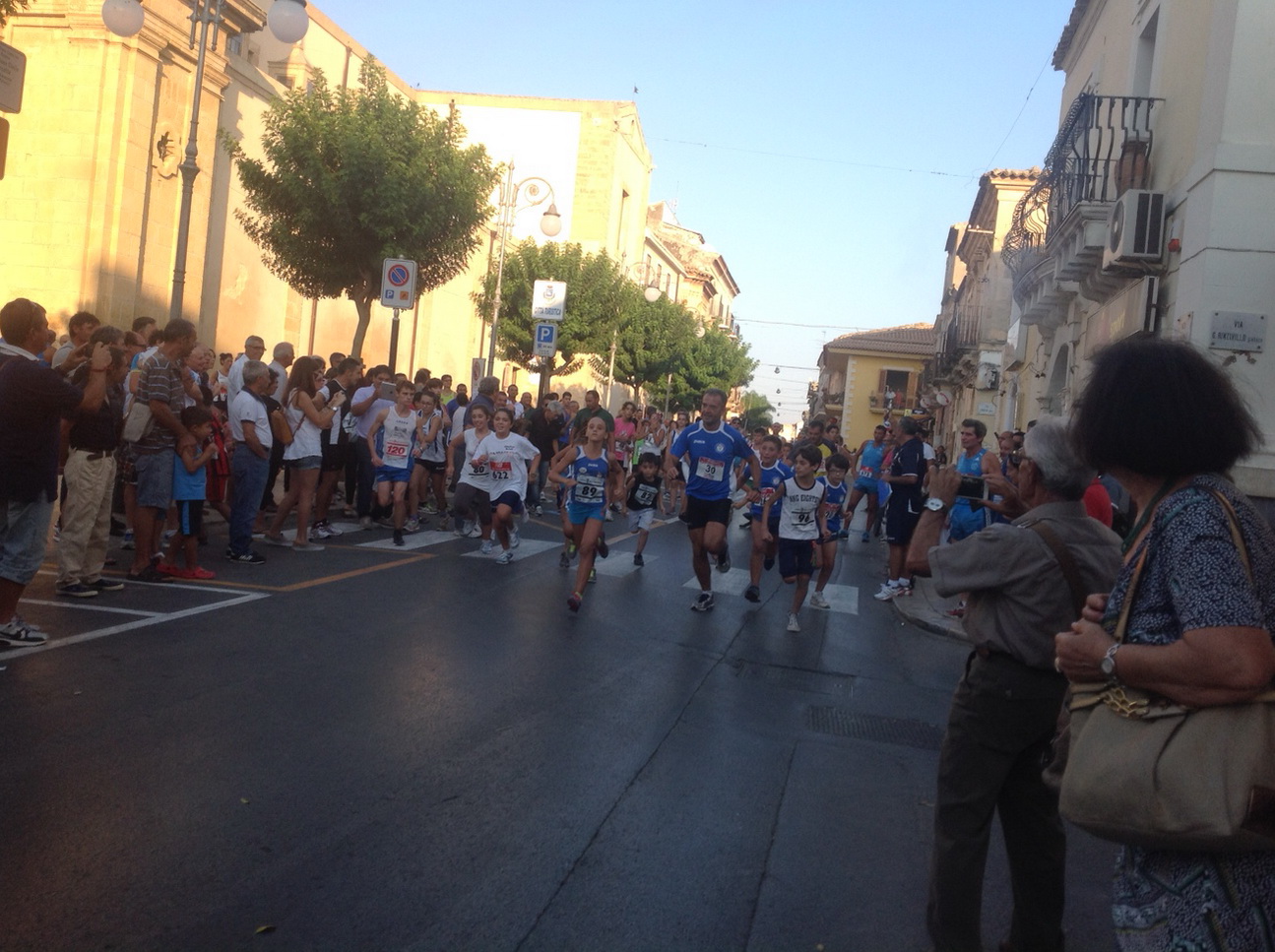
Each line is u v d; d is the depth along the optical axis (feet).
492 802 16.35
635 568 43.96
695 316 185.47
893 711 25.09
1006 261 73.56
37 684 19.97
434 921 12.41
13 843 13.47
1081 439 8.39
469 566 39.17
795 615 33.73
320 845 14.23
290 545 39.93
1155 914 7.33
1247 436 7.92
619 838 15.49
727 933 12.86
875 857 15.85
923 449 42.93
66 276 62.08
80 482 27.30
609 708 22.41
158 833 14.14
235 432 34.81
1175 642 7.28
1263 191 39.83
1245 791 6.94
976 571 11.51
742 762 19.79
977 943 11.94
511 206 82.79
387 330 99.60
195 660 22.70
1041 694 11.53
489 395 48.21
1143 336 8.50
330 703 20.59
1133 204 45.39
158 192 65.10
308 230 61.26
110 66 61.31
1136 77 54.34
